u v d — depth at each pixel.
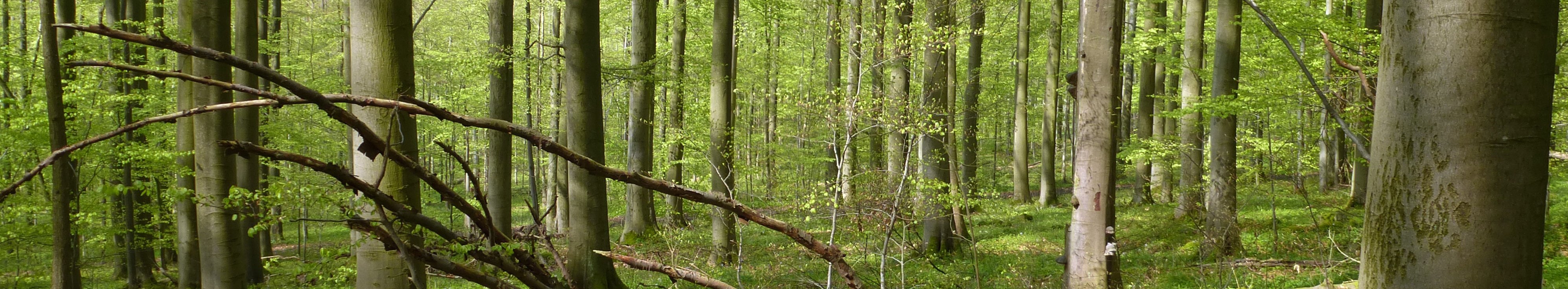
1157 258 10.39
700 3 17.38
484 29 23.05
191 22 8.40
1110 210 5.75
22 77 10.98
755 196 11.81
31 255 12.99
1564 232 9.89
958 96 21.67
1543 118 1.55
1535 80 1.52
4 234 9.91
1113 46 5.64
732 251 11.11
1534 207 1.55
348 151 16.03
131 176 11.96
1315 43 9.80
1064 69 27.28
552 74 17.08
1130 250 11.52
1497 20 1.50
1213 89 11.17
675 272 3.23
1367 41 8.95
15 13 17.25
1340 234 10.74
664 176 16.08
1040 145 40.59
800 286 8.33
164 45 1.94
